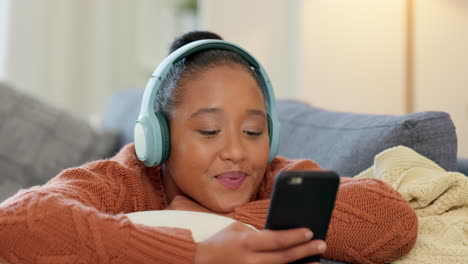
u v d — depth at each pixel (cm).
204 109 86
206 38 110
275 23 263
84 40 357
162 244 69
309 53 231
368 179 90
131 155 102
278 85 264
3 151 225
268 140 92
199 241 74
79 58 356
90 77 360
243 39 268
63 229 70
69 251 70
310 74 231
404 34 214
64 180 86
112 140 250
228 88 87
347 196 87
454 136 108
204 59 90
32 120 236
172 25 361
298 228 64
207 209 91
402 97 214
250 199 100
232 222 79
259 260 64
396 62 215
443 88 200
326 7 226
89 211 71
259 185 102
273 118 97
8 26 328
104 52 363
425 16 208
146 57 378
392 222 84
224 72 88
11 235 71
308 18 230
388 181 98
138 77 380
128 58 374
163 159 90
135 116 243
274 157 100
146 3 376
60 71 345
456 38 194
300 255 64
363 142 112
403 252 85
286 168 102
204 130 86
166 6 382
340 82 224
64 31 346
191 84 88
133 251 69
